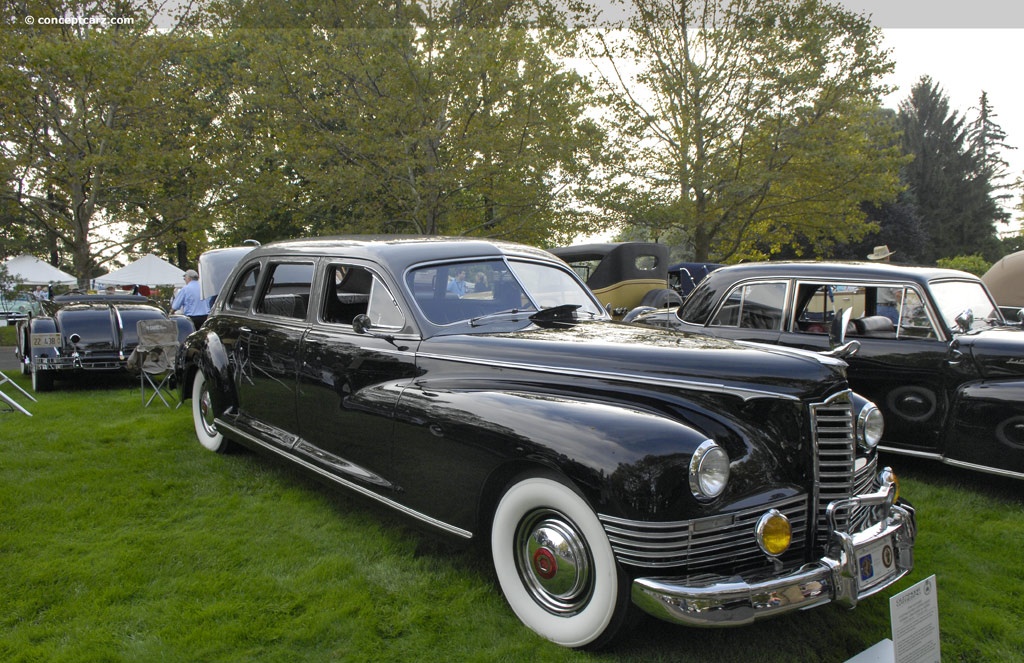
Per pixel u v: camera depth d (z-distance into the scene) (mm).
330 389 3963
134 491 4605
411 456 3375
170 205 15555
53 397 8094
